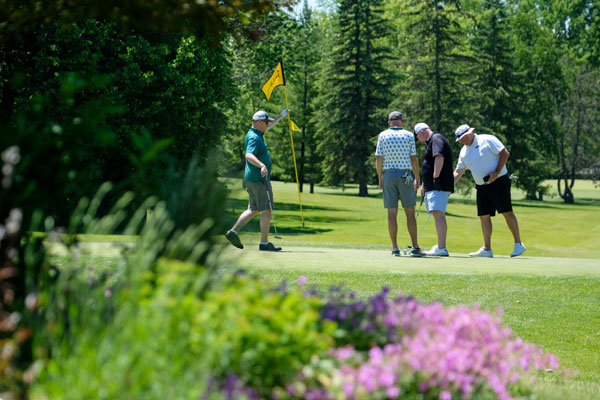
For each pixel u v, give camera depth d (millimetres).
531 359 6836
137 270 5500
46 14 8242
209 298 5438
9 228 5551
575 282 13227
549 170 97562
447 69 75500
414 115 75500
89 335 4707
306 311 5598
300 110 96688
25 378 4535
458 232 45156
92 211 6156
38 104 7105
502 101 90000
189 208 7270
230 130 52688
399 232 44031
